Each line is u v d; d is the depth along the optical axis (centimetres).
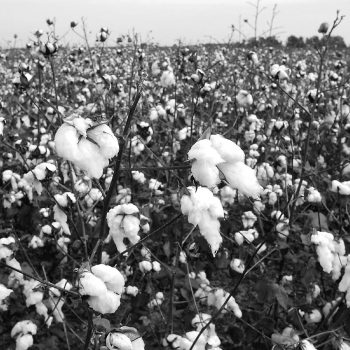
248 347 344
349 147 658
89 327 181
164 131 605
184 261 364
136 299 345
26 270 342
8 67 1245
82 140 143
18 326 300
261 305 365
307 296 341
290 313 339
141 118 474
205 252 365
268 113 667
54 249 371
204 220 160
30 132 643
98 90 576
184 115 594
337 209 462
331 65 1142
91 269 160
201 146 148
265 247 360
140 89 174
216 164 148
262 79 878
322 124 676
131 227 194
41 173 269
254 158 541
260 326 339
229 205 462
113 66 984
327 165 623
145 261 331
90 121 147
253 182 147
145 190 488
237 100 558
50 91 756
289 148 560
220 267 381
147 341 338
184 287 337
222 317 364
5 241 305
